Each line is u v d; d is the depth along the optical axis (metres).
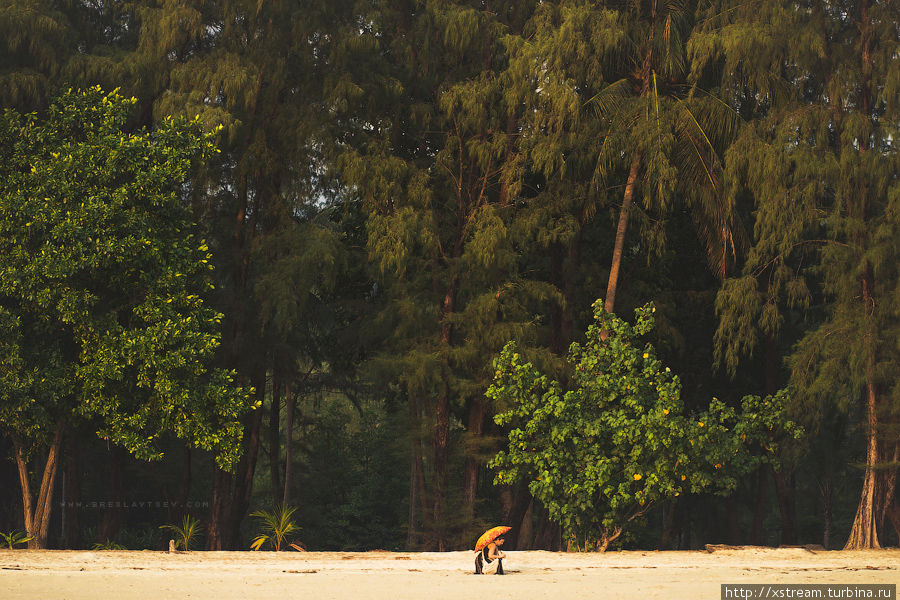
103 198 60.41
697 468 64.31
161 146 62.81
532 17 78.25
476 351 77.19
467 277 79.44
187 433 63.69
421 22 80.38
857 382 66.75
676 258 91.19
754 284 72.00
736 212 80.06
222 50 75.38
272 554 57.16
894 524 75.81
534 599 34.69
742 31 69.69
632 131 74.50
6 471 93.06
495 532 47.31
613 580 42.94
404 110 84.31
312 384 117.88
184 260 63.44
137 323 64.56
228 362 82.12
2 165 62.56
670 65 75.38
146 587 38.34
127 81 76.06
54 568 47.88
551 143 73.06
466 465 84.50
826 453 94.06
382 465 135.50
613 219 79.69
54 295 58.97
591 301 88.94
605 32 72.88
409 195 76.94
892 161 65.69
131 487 114.25
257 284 75.81
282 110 79.75
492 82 77.94
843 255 67.94
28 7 70.69
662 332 86.25
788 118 69.44
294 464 135.12
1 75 71.56
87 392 61.41
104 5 80.44
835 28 70.00
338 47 77.19
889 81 65.94
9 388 59.03
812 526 122.25
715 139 78.00
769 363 89.56
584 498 62.78
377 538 131.12
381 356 78.94
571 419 64.75
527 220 76.75
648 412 62.44
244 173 78.75
